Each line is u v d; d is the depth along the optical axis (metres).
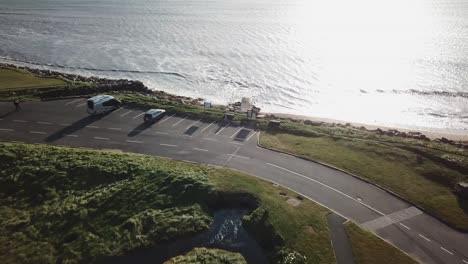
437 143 53.16
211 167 42.84
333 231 33.97
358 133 54.97
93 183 39.84
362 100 82.50
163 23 172.75
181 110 58.09
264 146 48.78
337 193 39.59
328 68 103.44
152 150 46.69
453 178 41.97
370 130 60.94
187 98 74.25
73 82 72.75
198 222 34.50
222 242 33.09
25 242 33.41
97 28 160.62
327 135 52.31
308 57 113.62
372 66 105.69
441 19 189.88
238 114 58.66
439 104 80.12
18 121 52.75
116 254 31.78
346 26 172.88
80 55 116.06
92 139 48.69
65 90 63.19
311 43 132.62
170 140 49.44
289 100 81.75
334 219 35.56
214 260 30.98
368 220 35.84
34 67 102.62
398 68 103.81
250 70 100.50
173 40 135.50
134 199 37.25
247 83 90.88
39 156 43.34
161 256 31.80
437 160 45.59
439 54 116.00
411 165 44.75
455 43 129.62
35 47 126.12
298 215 35.44
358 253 31.56
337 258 31.08
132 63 107.31
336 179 42.03
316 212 36.19
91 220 35.25
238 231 34.09
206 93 84.50
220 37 141.00
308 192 39.53
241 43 131.00
